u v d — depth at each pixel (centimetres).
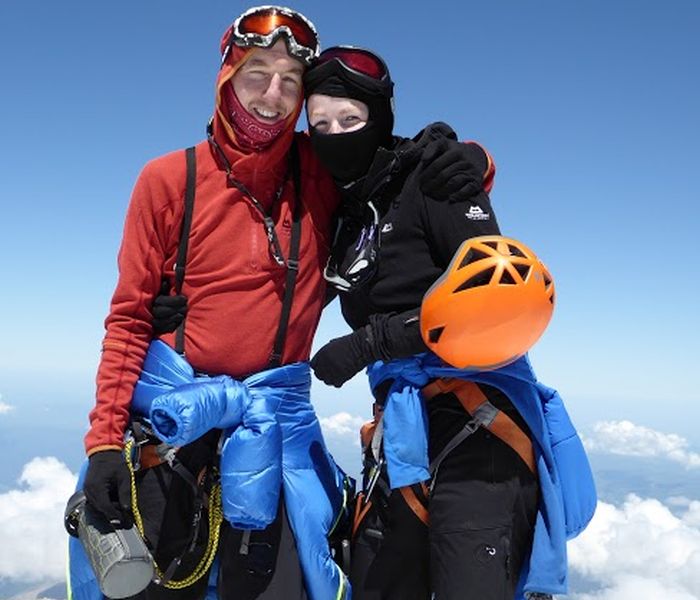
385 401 151
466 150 144
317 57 149
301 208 157
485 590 133
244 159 150
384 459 148
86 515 137
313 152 161
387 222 147
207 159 153
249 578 146
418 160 144
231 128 151
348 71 144
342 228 158
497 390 145
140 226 148
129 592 133
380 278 149
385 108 150
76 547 150
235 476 137
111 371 144
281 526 147
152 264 149
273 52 145
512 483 140
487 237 134
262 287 151
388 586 145
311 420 156
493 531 136
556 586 138
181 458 148
